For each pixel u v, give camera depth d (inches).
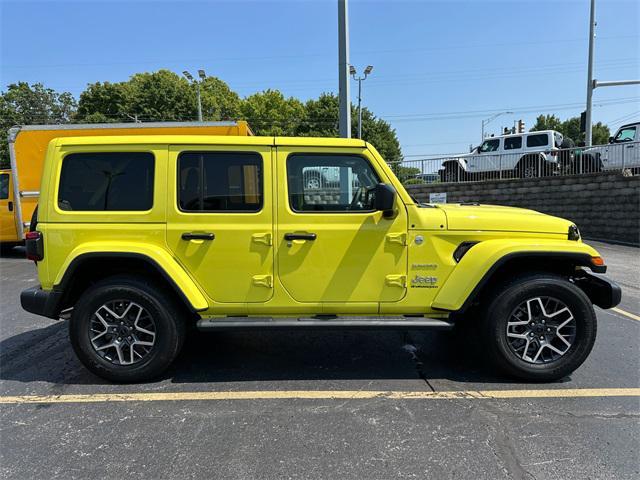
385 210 141.2
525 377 148.4
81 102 1807.3
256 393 142.7
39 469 104.0
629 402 135.7
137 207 146.6
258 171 147.0
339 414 128.8
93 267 151.6
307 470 102.8
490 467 103.7
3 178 437.4
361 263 147.6
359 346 185.3
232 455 108.9
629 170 536.4
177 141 146.3
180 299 150.9
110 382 151.5
